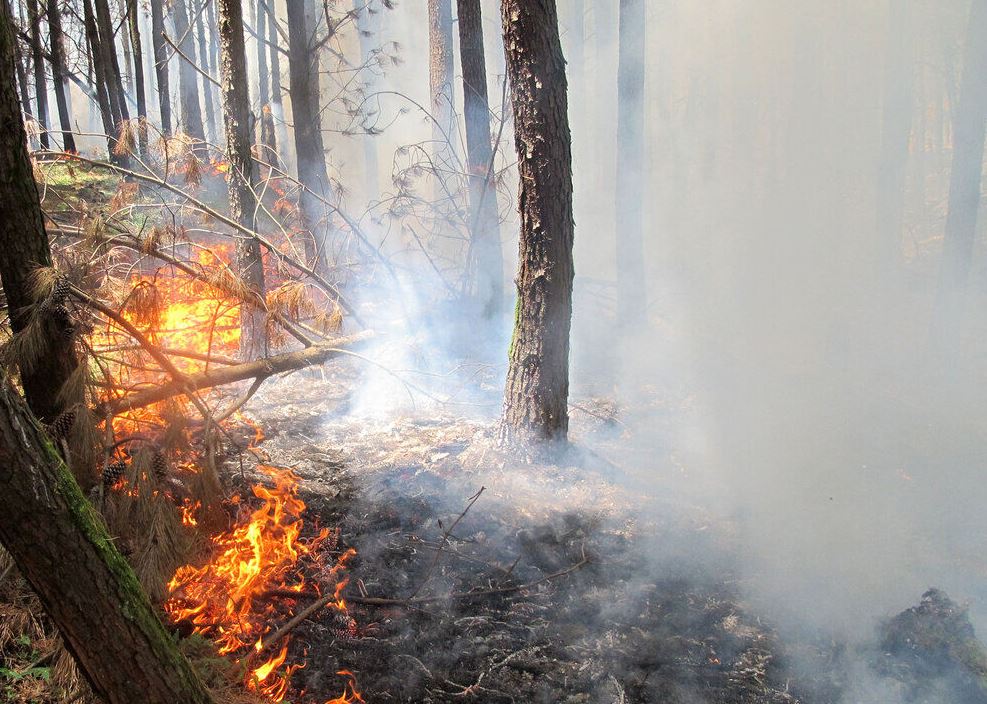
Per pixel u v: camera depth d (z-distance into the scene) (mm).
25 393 3965
